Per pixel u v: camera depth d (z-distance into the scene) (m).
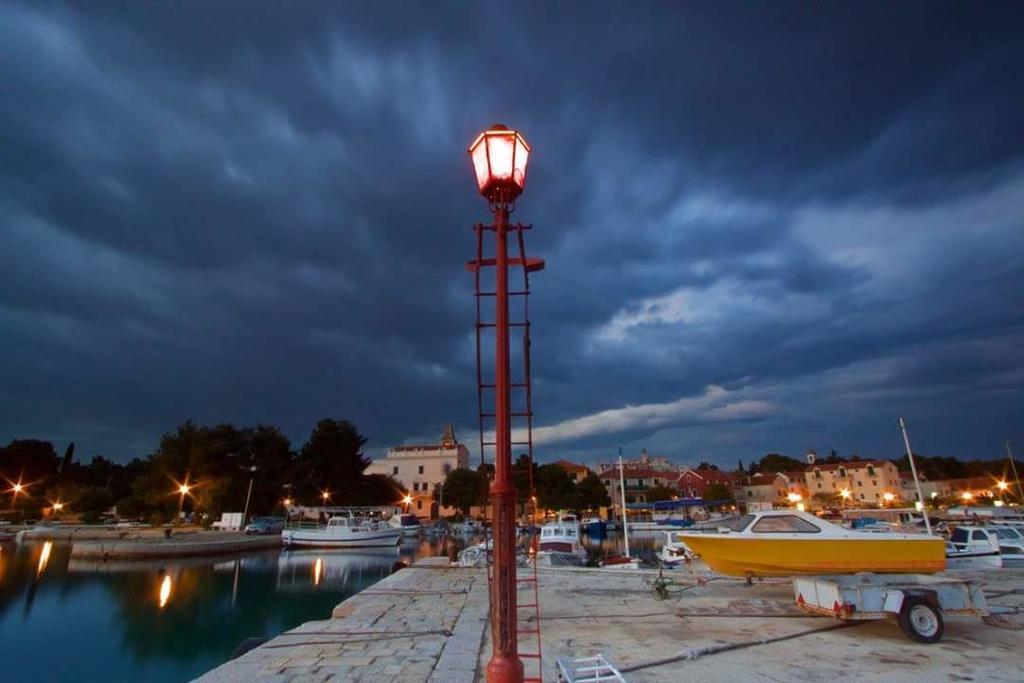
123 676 14.97
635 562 22.23
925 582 8.49
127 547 36.69
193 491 59.19
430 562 19.25
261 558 40.75
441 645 7.85
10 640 18.08
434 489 85.69
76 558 36.38
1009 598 10.95
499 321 4.56
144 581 29.33
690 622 9.23
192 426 62.62
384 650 7.60
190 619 21.31
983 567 16.02
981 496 72.94
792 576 10.20
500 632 4.00
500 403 4.37
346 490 74.38
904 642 7.87
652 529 63.56
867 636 8.22
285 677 6.36
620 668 6.56
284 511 64.06
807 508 72.81
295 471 68.12
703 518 69.88
